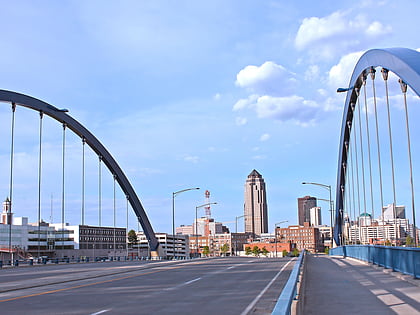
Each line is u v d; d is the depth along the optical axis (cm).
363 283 1991
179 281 2378
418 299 1441
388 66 2608
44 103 6359
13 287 2122
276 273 2867
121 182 8475
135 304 1505
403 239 5156
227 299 1606
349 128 5638
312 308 1329
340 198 7300
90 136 7569
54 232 14200
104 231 15125
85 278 2677
